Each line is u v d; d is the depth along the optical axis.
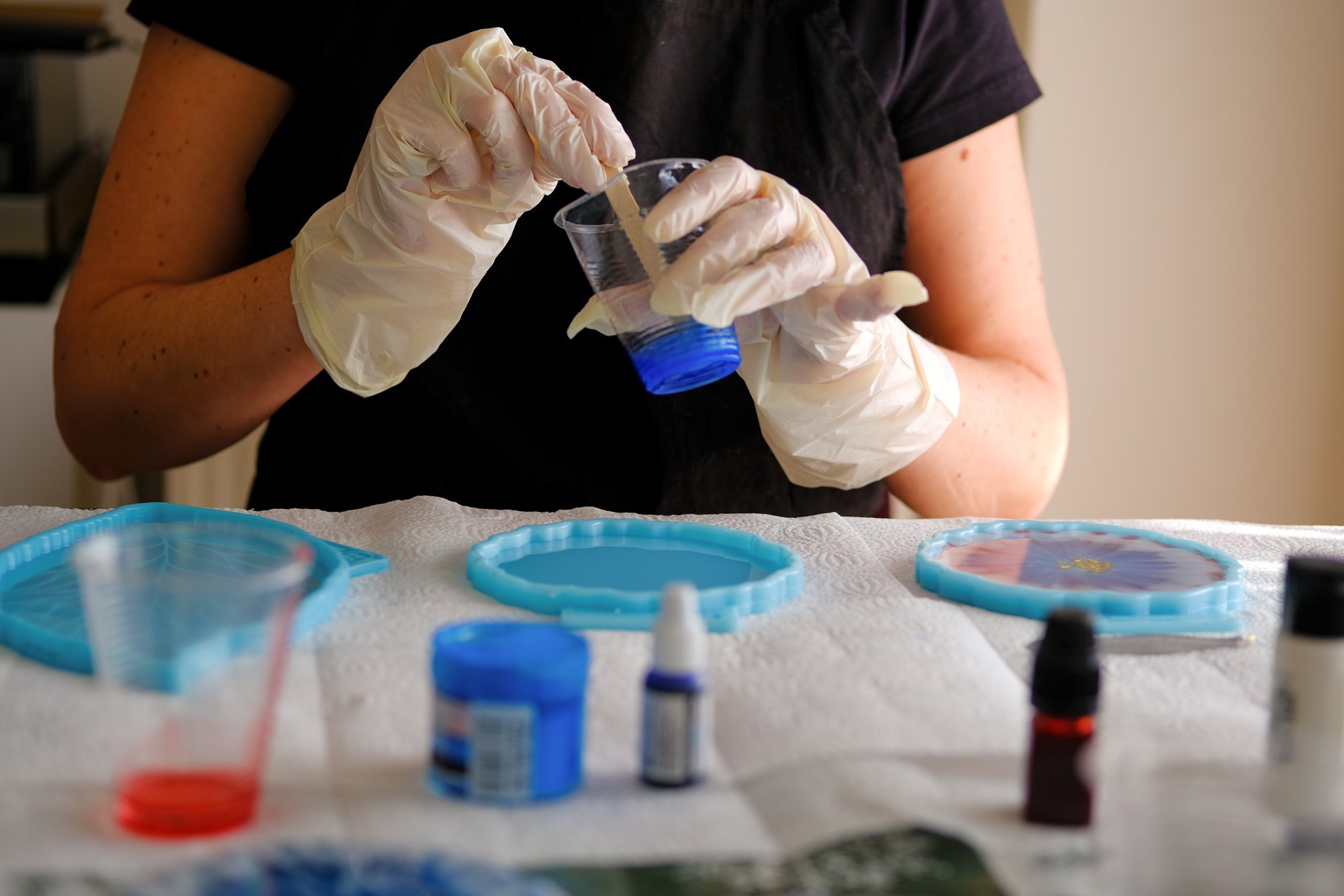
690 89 1.35
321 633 0.77
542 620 0.80
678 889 0.51
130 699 0.55
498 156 0.96
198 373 1.26
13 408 2.10
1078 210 2.16
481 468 1.40
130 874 0.52
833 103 1.36
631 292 0.87
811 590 0.88
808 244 0.90
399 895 0.48
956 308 1.48
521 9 1.33
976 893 0.51
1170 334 2.18
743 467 1.40
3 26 2.24
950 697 0.70
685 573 0.88
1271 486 2.21
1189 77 2.10
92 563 0.54
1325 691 0.56
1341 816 0.48
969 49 1.42
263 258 1.39
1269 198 2.12
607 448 1.38
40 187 2.32
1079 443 2.23
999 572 0.90
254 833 0.55
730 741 0.64
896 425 1.14
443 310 1.08
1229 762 0.58
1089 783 0.56
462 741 0.58
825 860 0.53
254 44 1.33
